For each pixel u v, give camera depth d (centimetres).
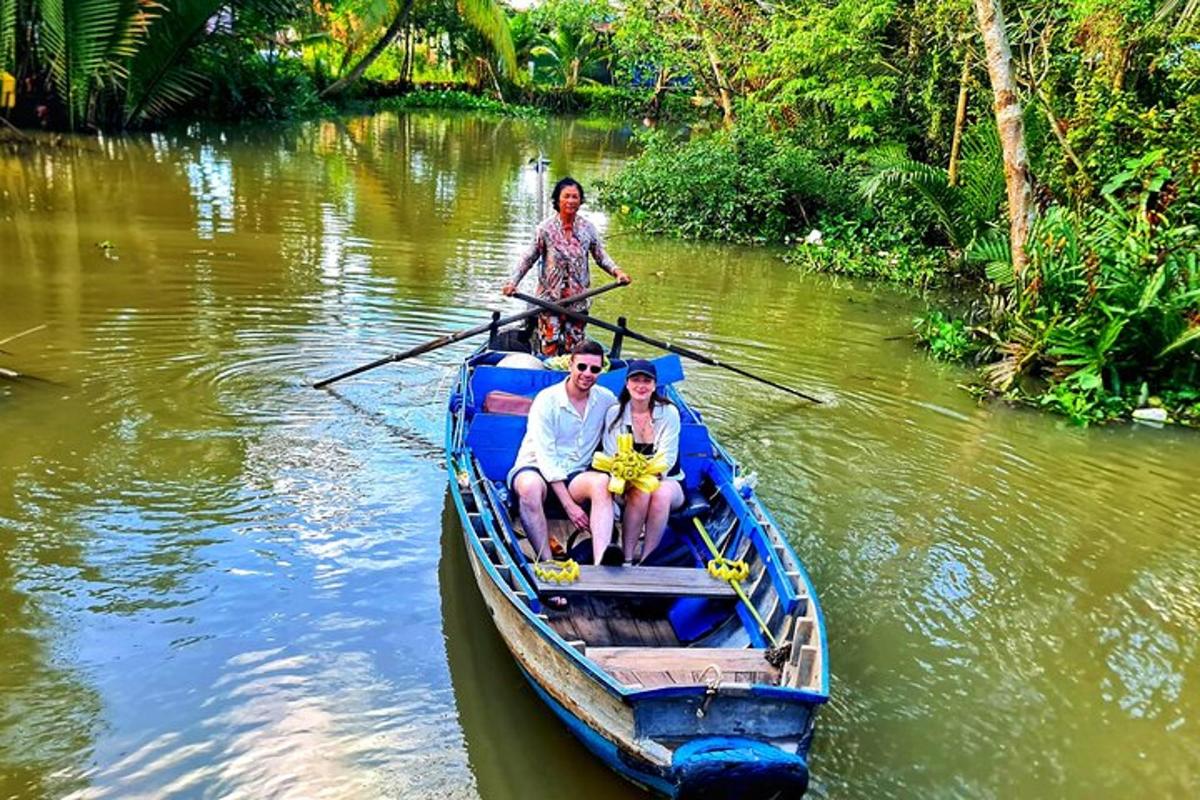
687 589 429
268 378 724
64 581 468
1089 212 994
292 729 390
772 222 1448
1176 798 385
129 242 1059
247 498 557
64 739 374
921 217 1359
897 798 376
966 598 518
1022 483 660
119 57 1736
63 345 747
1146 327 827
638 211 1485
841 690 437
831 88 1494
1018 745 410
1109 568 557
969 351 938
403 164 1828
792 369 855
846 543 564
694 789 316
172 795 353
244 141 1950
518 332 719
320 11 2792
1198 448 745
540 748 392
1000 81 904
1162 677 463
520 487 470
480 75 3753
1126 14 1078
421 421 680
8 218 1127
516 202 1490
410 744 388
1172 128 1005
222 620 451
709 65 2027
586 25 3769
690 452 543
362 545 523
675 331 932
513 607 392
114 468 575
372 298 926
